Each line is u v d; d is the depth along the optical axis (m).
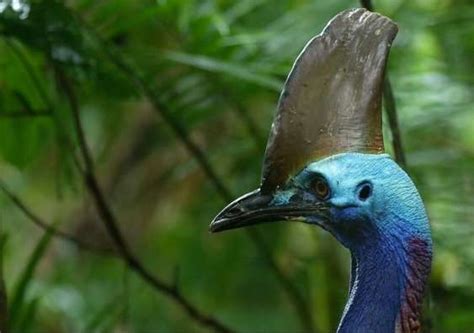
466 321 6.50
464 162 6.68
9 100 6.43
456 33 6.77
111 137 7.28
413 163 6.63
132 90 6.39
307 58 5.67
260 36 6.47
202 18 6.41
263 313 7.59
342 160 5.65
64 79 6.28
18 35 6.22
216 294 7.55
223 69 6.33
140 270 6.37
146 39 6.52
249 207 5.67
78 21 6.25
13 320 6.24
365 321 5.66
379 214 5.64
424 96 6.64
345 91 5.66
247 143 6.75
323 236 6.87
